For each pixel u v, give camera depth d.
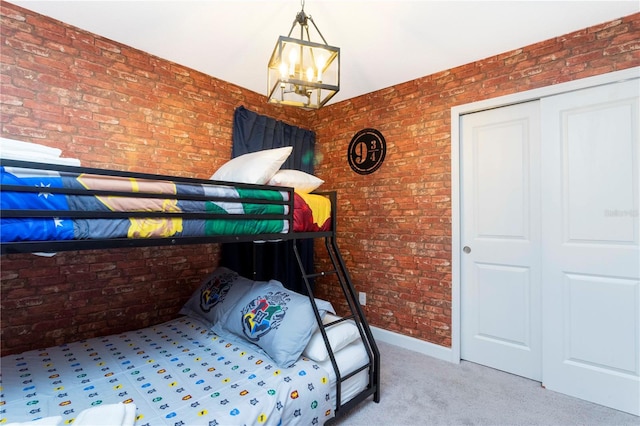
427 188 2.61
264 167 1.85
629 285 1.83
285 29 2.07
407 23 1.97
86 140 2.09
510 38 2.10
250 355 1.76
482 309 2.39
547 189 2.09
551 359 2.06
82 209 1.14
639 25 1.79
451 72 2.51
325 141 3.39
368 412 1.79
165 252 2.50
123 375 1.55
